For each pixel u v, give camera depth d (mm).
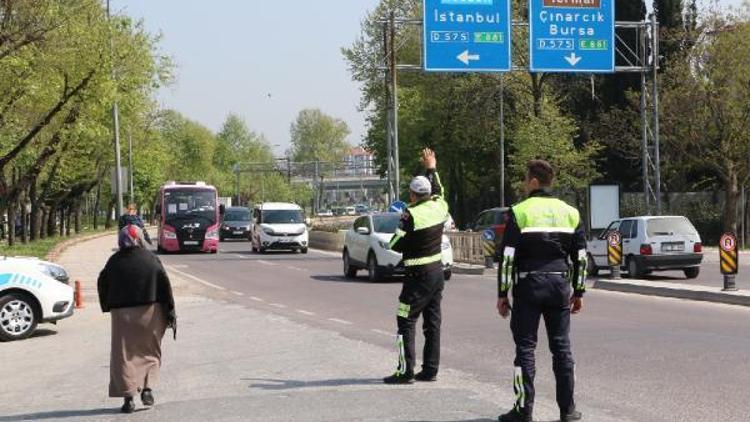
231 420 7980
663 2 49219
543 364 10688
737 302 17562
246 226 59344
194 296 21875
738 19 43188
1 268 14750
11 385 10594
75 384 10477
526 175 7672
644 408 8172
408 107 62219
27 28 23156
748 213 46000
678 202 48625
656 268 24375
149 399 8688
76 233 69062
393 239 9461
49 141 34062
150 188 86625
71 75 28812
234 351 12555
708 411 8008
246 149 153750
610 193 35844
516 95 54406
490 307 17906
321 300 20359
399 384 9555
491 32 31297
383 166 66562
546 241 7336
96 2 29531
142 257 8688
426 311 9727
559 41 31578
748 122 42000
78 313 19125
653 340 12477
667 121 44031
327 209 165625
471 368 10609
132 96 35750
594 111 53125
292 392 9250
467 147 59969
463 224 65688
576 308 7602
